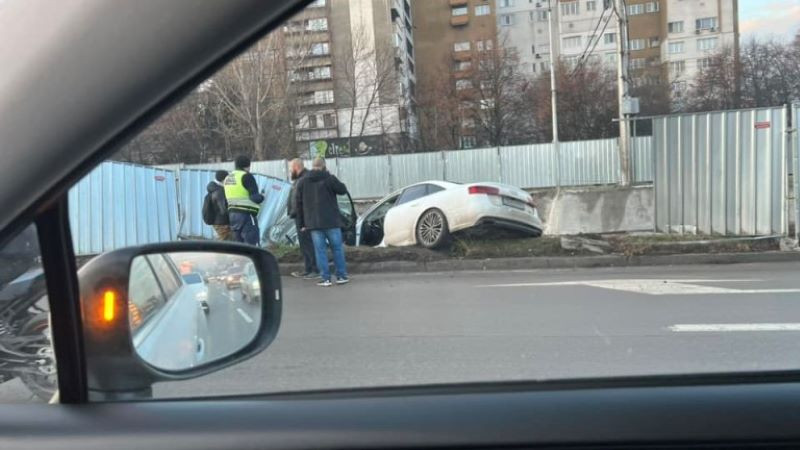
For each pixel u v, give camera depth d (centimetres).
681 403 169
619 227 1420
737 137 1068
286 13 125
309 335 537
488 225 1060
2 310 148
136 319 166
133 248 164
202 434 155
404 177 2170
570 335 507
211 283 198
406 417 165
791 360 389
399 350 473
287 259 1057
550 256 1052
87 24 125
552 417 165
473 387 185
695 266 990
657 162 1141
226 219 973
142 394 167
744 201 1066
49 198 136
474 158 2230
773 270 904
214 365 185
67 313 150
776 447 159
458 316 616
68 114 128
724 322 536
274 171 942
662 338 479
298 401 171
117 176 784
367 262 1048
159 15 122
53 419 150
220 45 125
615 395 173
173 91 129
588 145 2153
